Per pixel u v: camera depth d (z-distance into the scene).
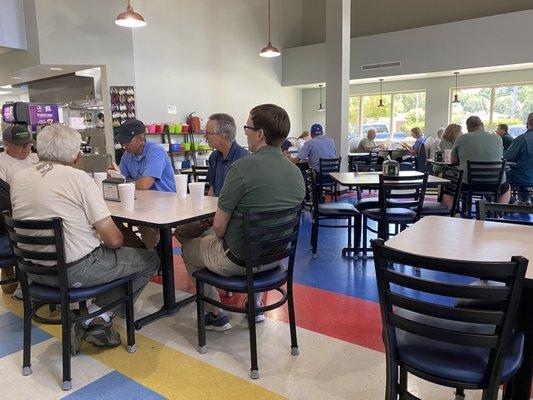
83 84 7.43
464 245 1.59
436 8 9.30
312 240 4.08
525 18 7.44
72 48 6.48
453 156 4.87
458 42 8.17
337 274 3.49
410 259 1.25
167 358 2.21
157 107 7.91
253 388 1.94
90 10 6.64
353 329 2.50
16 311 2.84
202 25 8.66
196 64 8.60
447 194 3.88
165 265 2.70
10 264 2.46
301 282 3.31
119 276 2.15
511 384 1.46
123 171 3.37
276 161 2.04
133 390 1.94
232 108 9.49
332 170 6.06
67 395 1.92
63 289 1.94
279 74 10.74
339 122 7.67
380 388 1.92
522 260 1.12
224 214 2.01
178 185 2.78
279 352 2.24
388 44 9.01
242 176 1.96
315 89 11.42
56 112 5.60
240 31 9.52
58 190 1.95
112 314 2.31
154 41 7.75
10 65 6.87
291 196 2.07
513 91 8.75
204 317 2.26
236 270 2.11
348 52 7.69
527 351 1.39
